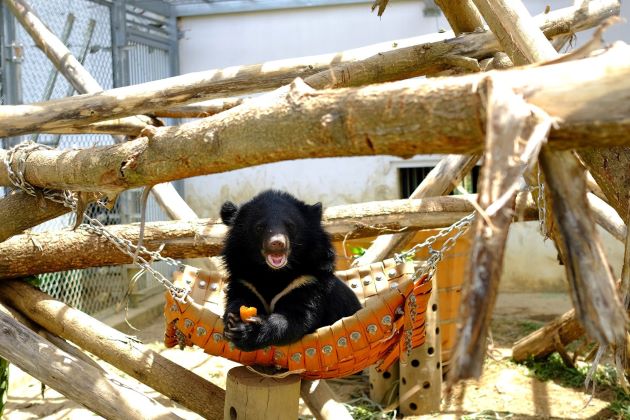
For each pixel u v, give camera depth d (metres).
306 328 3.63
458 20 4.46
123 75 8.55
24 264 4.61
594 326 1.56
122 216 8.72
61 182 3.45
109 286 8.80
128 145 2.83
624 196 3.12
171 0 10.09
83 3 7.90
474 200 1.59
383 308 3.43
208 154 2.31
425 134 1.74
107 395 3.47
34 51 7.18
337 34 10.28
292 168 10.73
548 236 3.77
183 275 4.17
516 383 6.52
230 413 3.45
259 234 3.96
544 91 1.61
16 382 6.64
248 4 10.25
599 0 4.66
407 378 5.95
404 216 5.18
